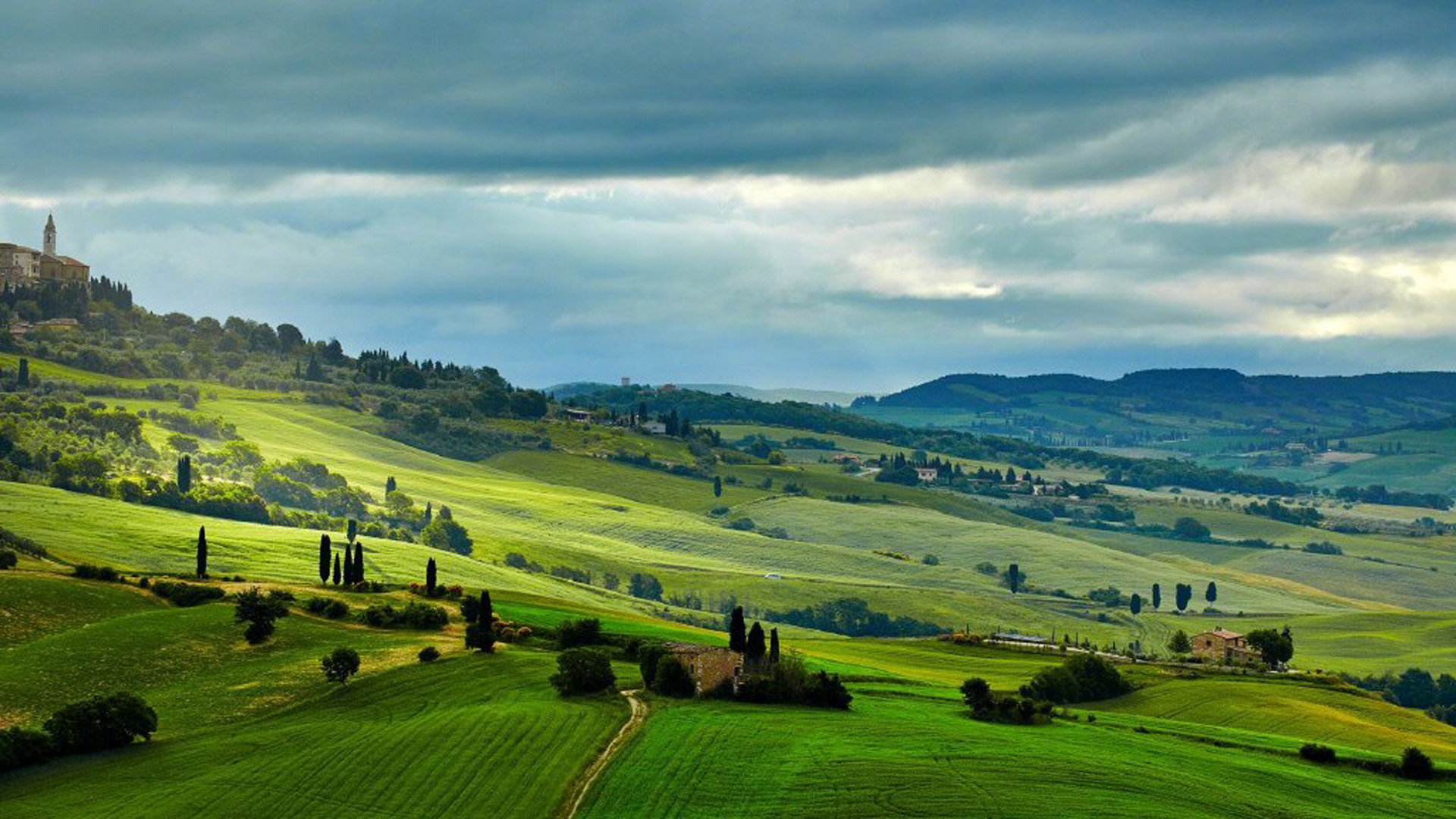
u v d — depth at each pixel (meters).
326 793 111.88
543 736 125.56
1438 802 124.88
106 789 114.94
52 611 172.50
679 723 131.50
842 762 119.88
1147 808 111.62
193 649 161.12
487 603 171.50
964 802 110.25
